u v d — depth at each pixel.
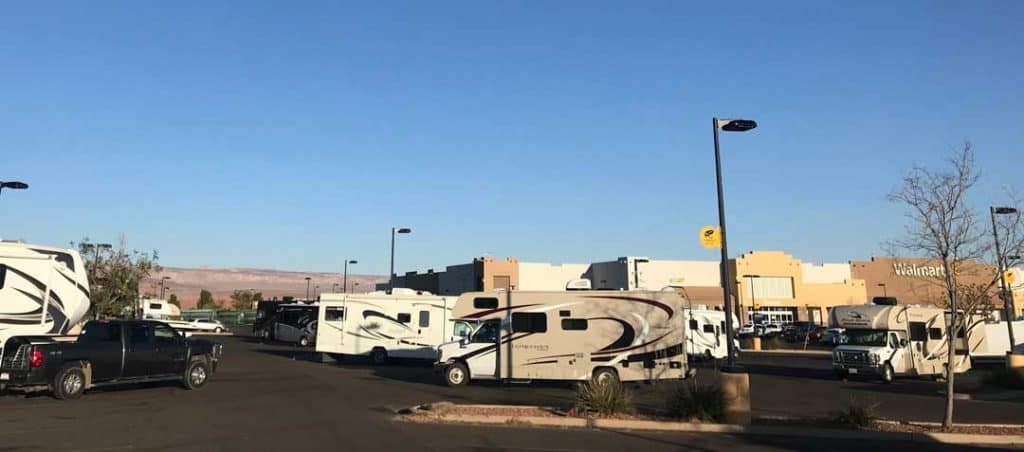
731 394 13.27
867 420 12.85
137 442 10.84
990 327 32.44
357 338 28.98
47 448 10.33
